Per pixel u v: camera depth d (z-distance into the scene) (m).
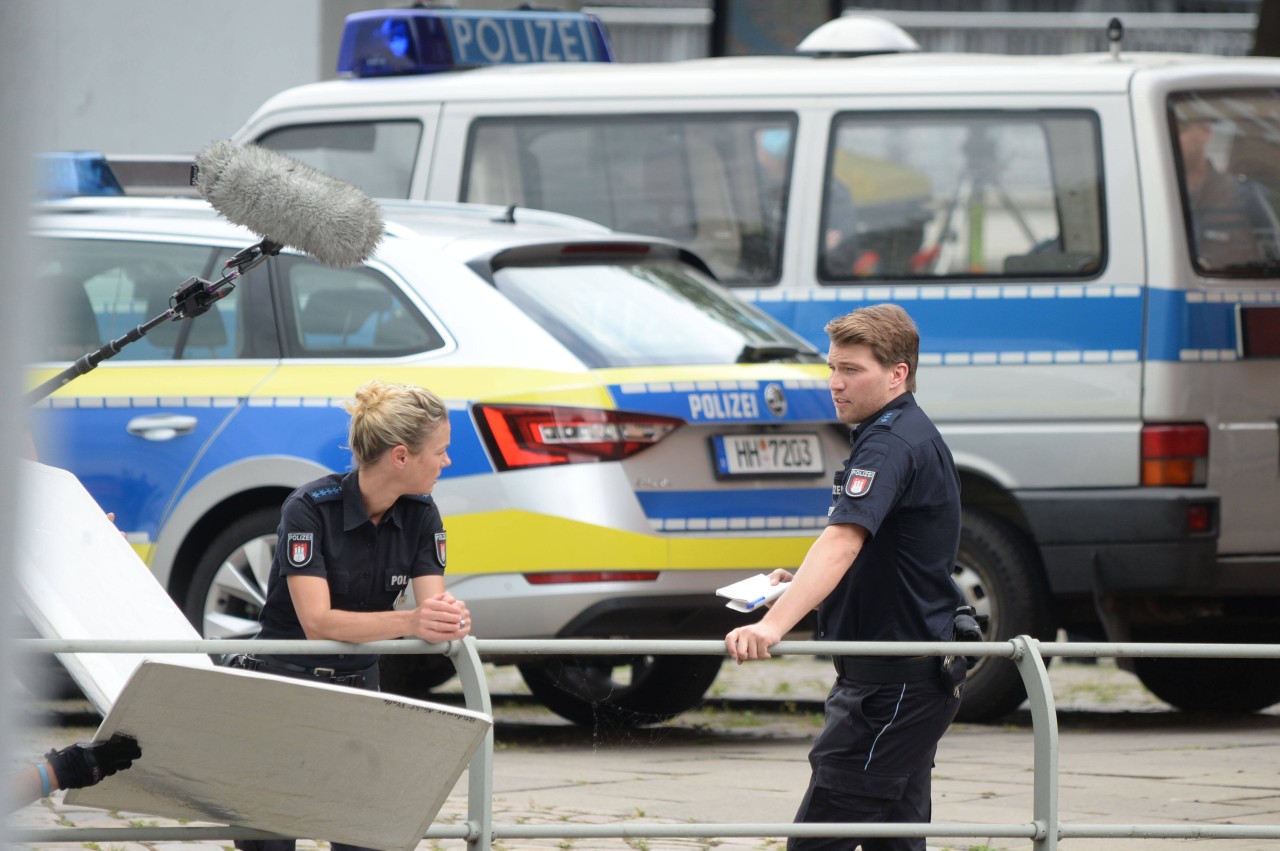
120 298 27.97
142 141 54.66
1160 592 31.22
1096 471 31.45
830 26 36.31
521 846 21.61
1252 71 32.19
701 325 27.89
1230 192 31.77
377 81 36.38
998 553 31.77
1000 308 32.22
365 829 13.88
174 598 26.69
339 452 25.94
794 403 26.92
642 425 25.72
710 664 29.06
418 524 16.42
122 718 13.28
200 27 54.56
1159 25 100.56
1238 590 31.53
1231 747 30.11
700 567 25.89
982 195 32.75
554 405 25.53
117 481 26.94
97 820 21.75
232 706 13.29
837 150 33.59
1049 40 100.56
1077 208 32.09
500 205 35.28
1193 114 31.91
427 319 26.48
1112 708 37.22
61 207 29.19
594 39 39.06
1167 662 35.16
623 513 25.42
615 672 33.50
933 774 26.64
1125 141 31.89
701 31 97.00
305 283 27.19
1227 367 31.36
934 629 15.84
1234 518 31.33
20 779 13.02
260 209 17.02
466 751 13.49
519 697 37.31
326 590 15.89
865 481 15.41
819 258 33.59
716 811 23.53
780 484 26.67
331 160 36.41
